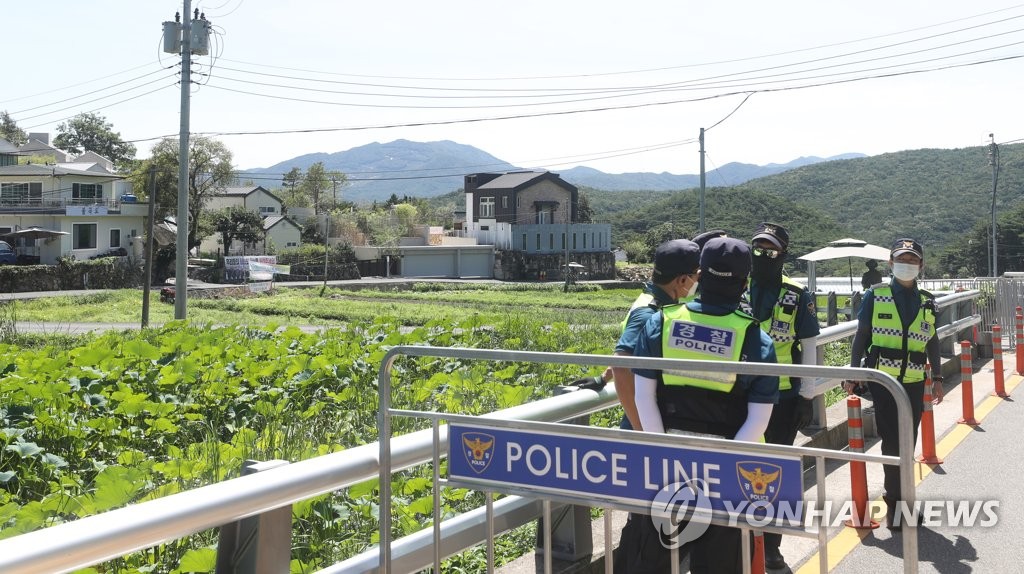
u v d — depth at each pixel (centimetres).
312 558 392
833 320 2014
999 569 450
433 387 798
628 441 268
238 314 3941
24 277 5122
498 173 8438
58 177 5772
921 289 555
